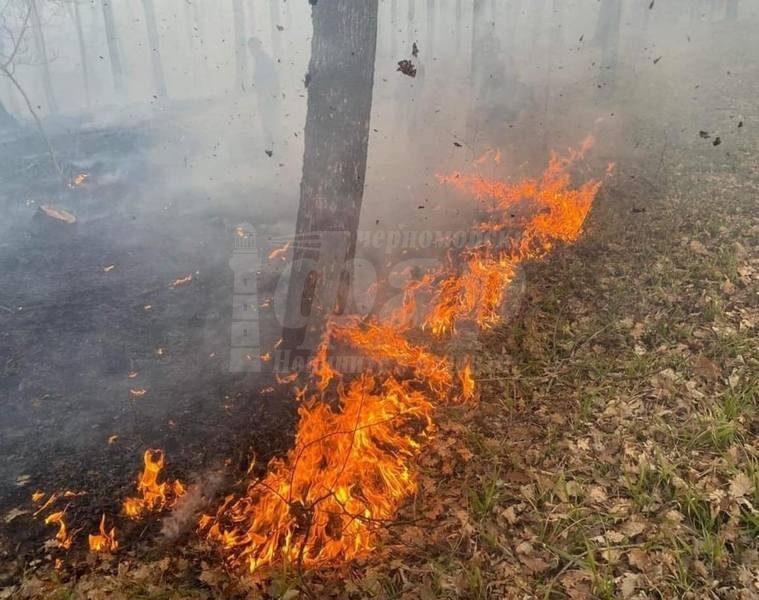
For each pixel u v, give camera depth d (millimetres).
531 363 5332
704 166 9539
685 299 5820
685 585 3082
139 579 3488
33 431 4809
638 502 3680
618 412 4543
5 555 3670
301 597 3342
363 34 4617
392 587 3334
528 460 4238
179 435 4734
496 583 3316
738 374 4598
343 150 4836
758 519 3311
